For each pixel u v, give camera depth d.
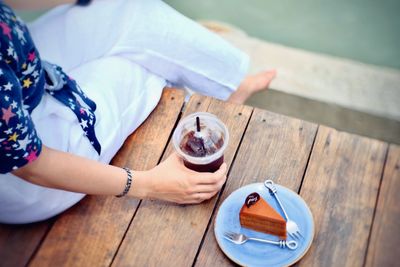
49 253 1.45
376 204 1.48
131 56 1.78
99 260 1.43
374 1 2.98
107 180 1.39
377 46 2.77
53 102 1.45
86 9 1.72
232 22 2.93
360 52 2.75
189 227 1.48
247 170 1.59
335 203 1.50
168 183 1.45
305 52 2.74
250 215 1.39
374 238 1.42
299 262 1.39
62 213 1.53
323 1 3.01
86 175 1.36
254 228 1.43
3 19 1.19
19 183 1.40
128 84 1.72
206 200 1.53
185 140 1.46
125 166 1.64
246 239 1.41
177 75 1.87
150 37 1.75
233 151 1.64
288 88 2.62
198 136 1.43
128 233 1.48
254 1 3.01
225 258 1.41
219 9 2.99
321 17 2.92
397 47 2.76
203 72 1.86
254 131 1.68
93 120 1.51
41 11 2.79
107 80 1.67
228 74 1.89
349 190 1.52
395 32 2.83
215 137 1.45
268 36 2.85
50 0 1.53
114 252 1.44
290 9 2.98
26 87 1.33
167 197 1.49
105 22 1.72
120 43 1.75
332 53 2.75
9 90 1.16
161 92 1.83
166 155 1.66
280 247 1.39
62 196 1.47
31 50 1.30
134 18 1.73
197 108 1.77
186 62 1.82
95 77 1.67
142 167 1.63
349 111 2.52
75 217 1.52
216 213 1.50
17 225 1.51
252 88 2.09
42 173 1.31
